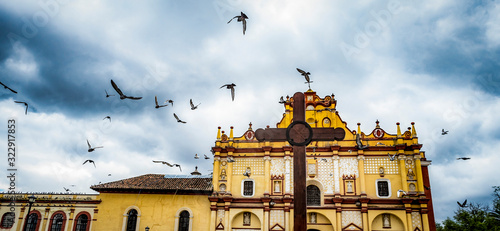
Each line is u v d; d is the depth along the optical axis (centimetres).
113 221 3666
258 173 3769
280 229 3509
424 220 3344
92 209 3722
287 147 3747
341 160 3681
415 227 3372
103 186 3744
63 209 3741
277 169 3744
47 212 3734
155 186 3756
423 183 3569
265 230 3512
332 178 3619
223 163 3828
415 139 3619
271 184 3691
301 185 1381
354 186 3569
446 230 4956
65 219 3700
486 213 4644
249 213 3650
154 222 3641
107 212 3700
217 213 3631
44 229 3675
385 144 3678
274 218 3559
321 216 3556
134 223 3662
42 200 3759
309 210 3512
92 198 3772
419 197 3409
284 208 3553
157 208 3691
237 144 3912
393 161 3609
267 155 3775
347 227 3438
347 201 3503
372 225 3456
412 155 3600
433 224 3412
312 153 3734
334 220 3456
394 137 3700
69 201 3750
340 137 1429
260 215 3569
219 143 3897
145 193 3750
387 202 3459
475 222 4491
